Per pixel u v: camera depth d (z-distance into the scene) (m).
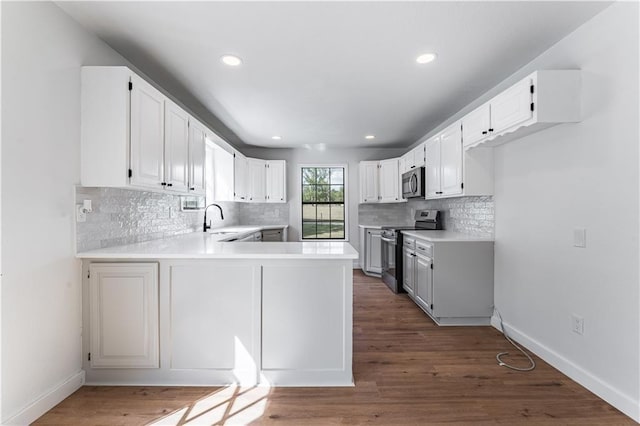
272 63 2.37
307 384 1.95
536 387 1.91
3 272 1.46
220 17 1.81
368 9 1.74
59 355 1.76
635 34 1.60
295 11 1.76
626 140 1.65
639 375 1.60
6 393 1.47
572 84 1.92
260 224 5.55
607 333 1.76
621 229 1.68
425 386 1.93
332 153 5.61
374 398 1.81
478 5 1.72
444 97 3.08
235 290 1.94
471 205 3.37
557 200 2.11
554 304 2.16
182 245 2.30
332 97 3.07
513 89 2.14
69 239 1.83
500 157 2.78
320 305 1.95
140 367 1.95
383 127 4.17
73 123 1.83
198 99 3.10
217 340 1.95
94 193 2.03
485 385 1.94
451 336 2.70
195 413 1.68
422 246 3.24
